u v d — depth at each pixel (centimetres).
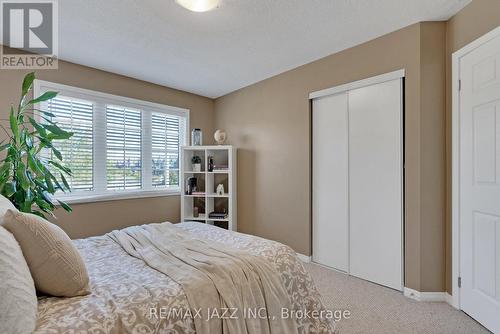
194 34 239
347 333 176
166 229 204
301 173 321
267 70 333
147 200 361
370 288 243
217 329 112
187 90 408
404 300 221
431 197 221
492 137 179
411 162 228
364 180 262
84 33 235
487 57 181
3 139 252
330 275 273
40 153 276
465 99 200
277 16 212
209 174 394
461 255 204
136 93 353
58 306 98
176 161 404
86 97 307
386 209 245
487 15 181
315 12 207
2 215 111
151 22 219
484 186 185
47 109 281
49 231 106
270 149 359
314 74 304
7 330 78
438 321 190
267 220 362
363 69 260
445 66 220
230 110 418
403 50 232
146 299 105
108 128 329
